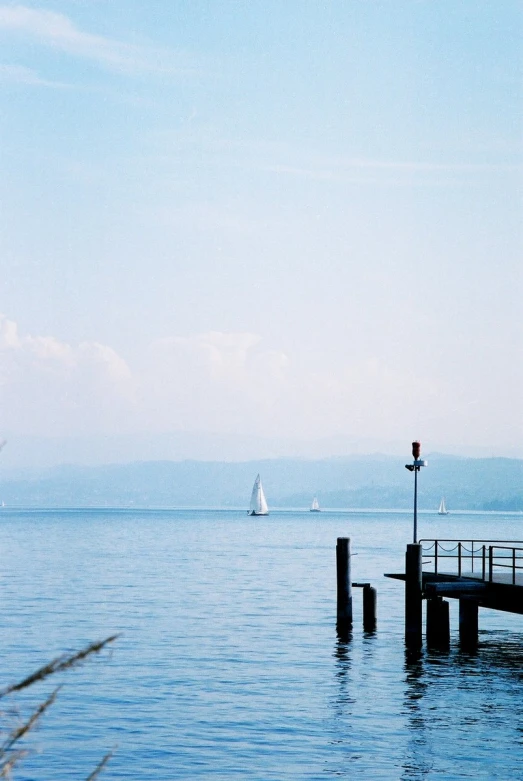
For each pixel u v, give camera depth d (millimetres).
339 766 23625
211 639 44312
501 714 28938
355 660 38344
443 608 39125
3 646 41406
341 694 31812
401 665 37094
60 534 188375
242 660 38438
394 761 24094
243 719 28266
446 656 38844
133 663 37500
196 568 94312
